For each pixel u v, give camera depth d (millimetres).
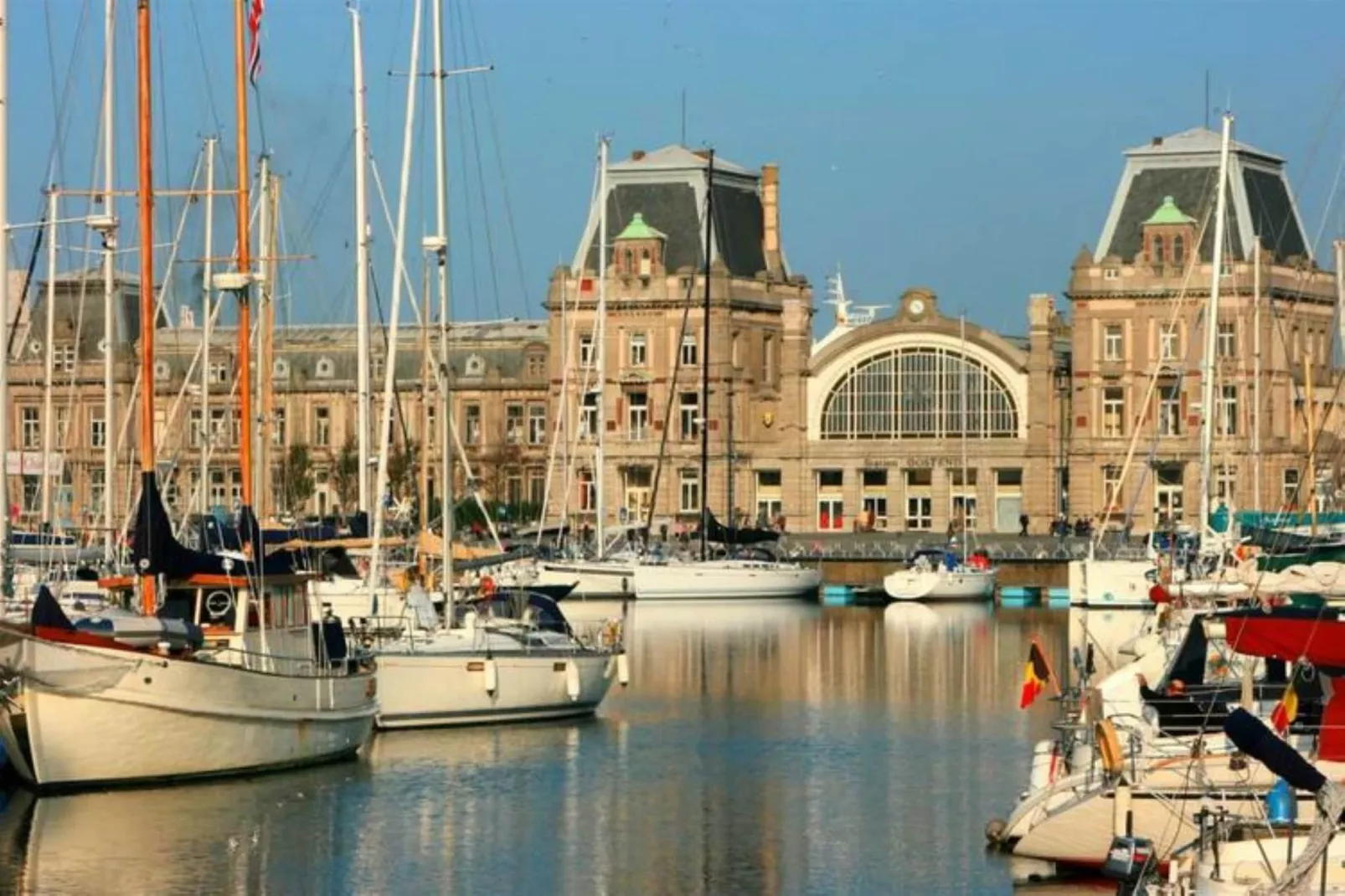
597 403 186125
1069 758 60406
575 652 86375
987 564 177625
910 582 171375
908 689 100875
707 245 190250
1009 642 128250
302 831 63562
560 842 63531
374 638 83625
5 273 79375
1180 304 174500
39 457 123375
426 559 109062
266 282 117125
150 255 70562
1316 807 45281
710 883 58656
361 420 113438
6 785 66438
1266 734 42875
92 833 61688
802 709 92375
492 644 84375
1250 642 52438
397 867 60062
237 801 66438
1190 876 44938
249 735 68312
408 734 80250
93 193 93562
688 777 74000
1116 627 139500
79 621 66750
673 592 171000
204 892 56938
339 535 104188
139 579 70375
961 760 77938
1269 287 190500
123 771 65688
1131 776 54531
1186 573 120812
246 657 70188
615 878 59188
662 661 116062
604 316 183750
